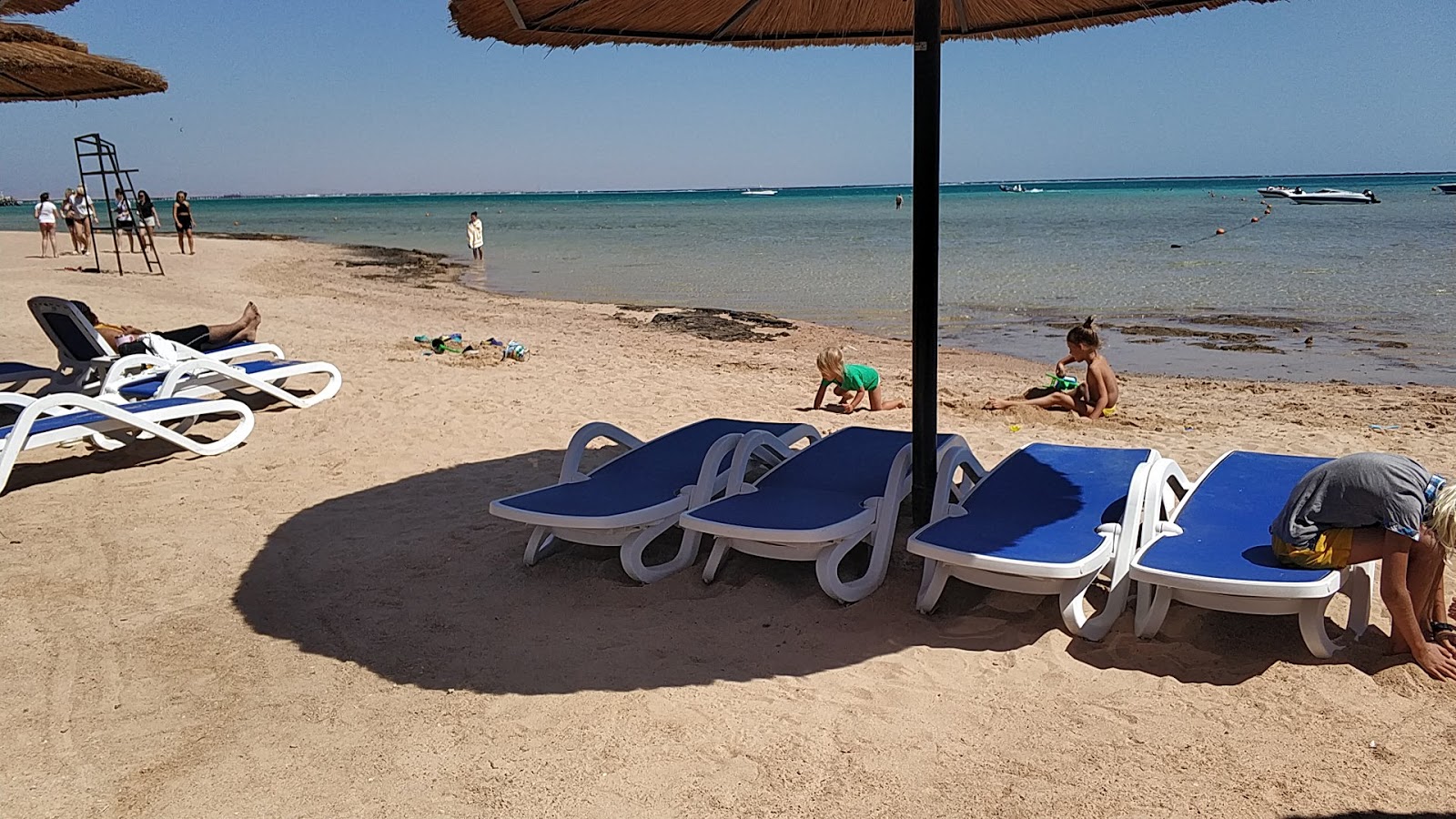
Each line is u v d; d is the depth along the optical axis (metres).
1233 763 2.78
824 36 5.38
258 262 24.36
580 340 12.38
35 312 7.48
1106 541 3.66
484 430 7.06
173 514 5.22
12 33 5.69
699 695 3.24
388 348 10.77
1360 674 3.24
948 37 5.40
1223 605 3.38
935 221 4.08
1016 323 14.53
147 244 27.77
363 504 5.39
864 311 16.20
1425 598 3.29
